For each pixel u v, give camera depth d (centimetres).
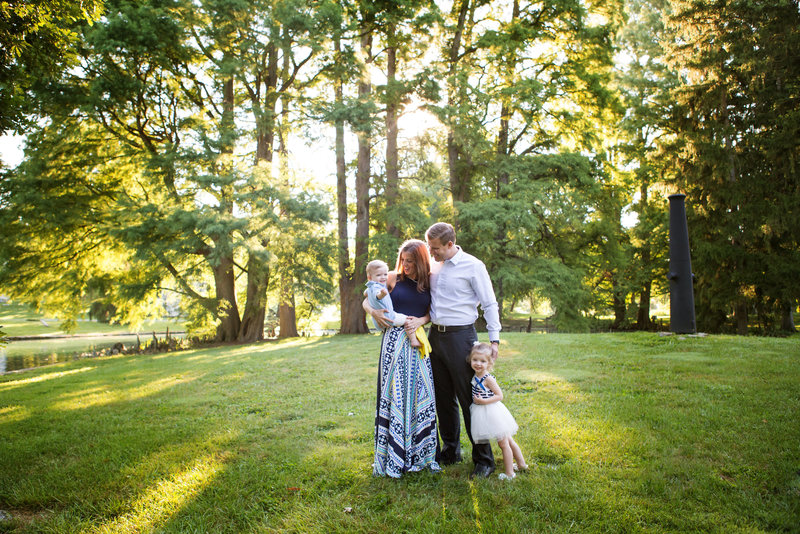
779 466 320
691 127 1912
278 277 1883
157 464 379
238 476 347
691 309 969
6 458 412
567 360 777
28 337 3253
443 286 354
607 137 2334
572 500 288
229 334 2025
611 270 2406
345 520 278
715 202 1809
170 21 1578
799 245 1725
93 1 457
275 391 670
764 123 1753
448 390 364
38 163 1686
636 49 2542
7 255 1723
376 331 2256
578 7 1934
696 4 1772
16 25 445
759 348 780
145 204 1652
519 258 1964
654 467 328
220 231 1534
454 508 288
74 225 1766
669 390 540
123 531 276
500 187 1931
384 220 2064
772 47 1648
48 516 300
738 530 248
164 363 1205
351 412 522
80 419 557
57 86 1523
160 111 1816
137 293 1836
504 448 325
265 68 1864
